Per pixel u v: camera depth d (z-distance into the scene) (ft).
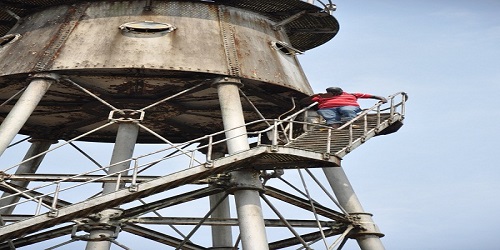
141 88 72.84
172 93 73.77
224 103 67.87
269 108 78.79
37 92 67.36
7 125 64.85
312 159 63.21
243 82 70.69
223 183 65.87
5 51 72.84
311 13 78.02
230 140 65.46
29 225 58.65
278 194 69.10
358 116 68.08
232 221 69.41
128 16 71.92
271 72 72.23
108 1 73.26
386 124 71.41
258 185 65.67
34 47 70.90
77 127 84.02
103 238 67.21
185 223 68.59
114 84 71.97
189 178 61.41
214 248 78.74
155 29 70.23
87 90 70.08
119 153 70.49
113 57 68.18
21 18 77.00
